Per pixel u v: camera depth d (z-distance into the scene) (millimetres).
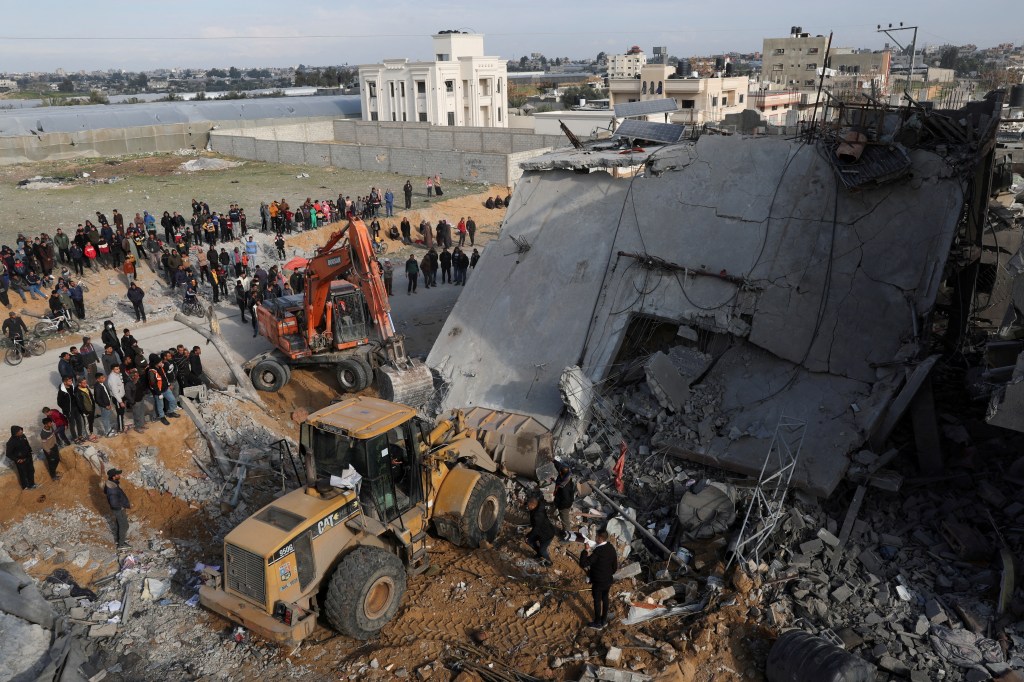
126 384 14820
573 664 9367
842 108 16781
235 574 9383
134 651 9812
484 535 11883
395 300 27094
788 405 13766
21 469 13000
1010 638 9547
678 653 9477
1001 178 19359
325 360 18266
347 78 189000
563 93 150625
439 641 9836
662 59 100562
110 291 25016
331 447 10406
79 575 11289
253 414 16344
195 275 26516
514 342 17047
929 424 12641
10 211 34062
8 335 19688
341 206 34156
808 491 12031
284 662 9547
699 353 15531
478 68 69062
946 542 11148
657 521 12422
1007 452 12734
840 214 15578
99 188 40656
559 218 18500
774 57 95750
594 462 14242
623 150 20469
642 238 17156
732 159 17438
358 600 9391
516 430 14664
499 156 43812
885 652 9484
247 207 36531
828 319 14633
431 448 11555
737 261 15961
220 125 56688
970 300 16281
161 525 12594
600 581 9750
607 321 16312
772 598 10398
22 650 9234
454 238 35375
